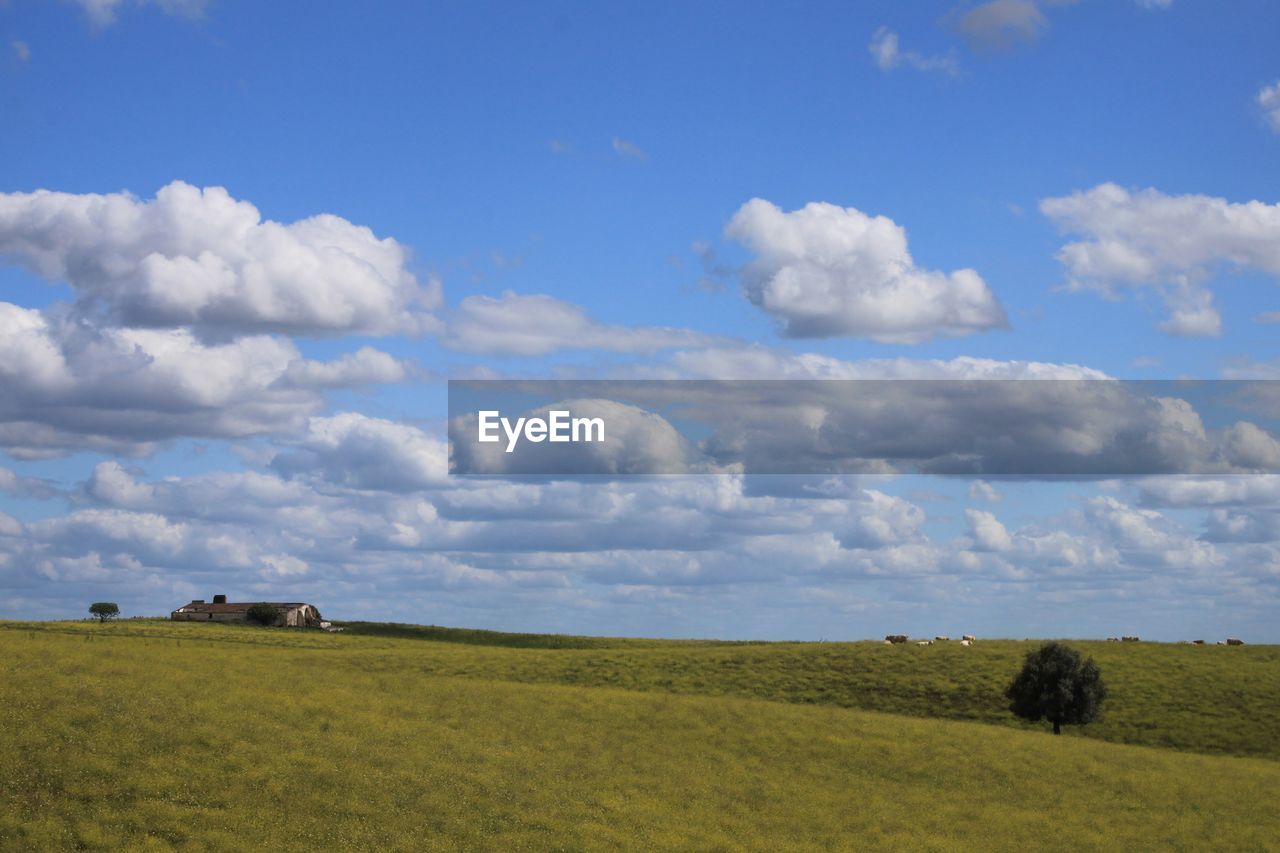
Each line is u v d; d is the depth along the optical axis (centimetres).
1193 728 8094
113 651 6256
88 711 4725
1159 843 5178
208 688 5456
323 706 5534
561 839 4409
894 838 4959
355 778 4609
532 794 4847
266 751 4694
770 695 8938
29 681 5019
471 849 4197
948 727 6931
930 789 5716
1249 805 5766
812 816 5138
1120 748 6838
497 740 5569
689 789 5288
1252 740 7819
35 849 3638
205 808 4103
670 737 6103
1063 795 5756
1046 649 8262
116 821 3900
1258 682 9156
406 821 4328
